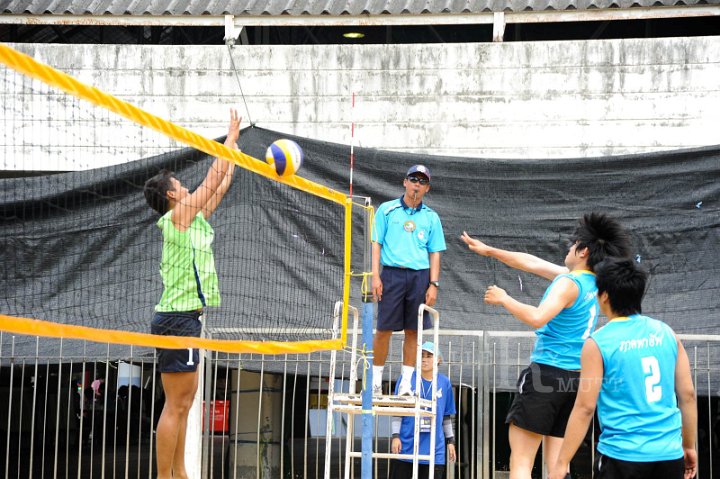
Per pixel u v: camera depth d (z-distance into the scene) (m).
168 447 9.23
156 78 15.86
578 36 19.91
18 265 13.63
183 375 9.30
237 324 13.39
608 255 9.20
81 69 15.88
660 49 15.24
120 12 16.14
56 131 15.15
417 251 11.60
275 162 9.32
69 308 13.43
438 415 12.32
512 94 15.46
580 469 17.91
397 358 13.73
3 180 13.79
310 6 16.23
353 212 14.17
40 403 19.19
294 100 15.75
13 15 16.16
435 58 15.62
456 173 14.32
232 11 16.11
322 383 15.57
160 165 13.90
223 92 15.81
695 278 13.66
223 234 13.77
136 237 13.69
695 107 15.12
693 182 13.88
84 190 13.78
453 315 13.92
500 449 16.02
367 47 15.72
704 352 13.37
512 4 15.87
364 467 9.99
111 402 19.80
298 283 13.88
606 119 15.27
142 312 13.41
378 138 15.62
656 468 7.67
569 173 14.13
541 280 13.92
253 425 15.33
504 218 14.17
